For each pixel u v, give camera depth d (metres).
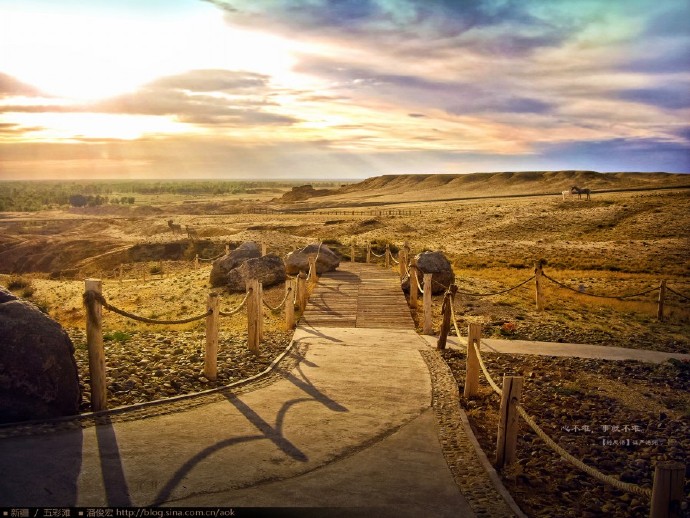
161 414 7.82
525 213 69.44
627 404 9.61
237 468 6.18
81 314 22.81
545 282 27.98
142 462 6.20
